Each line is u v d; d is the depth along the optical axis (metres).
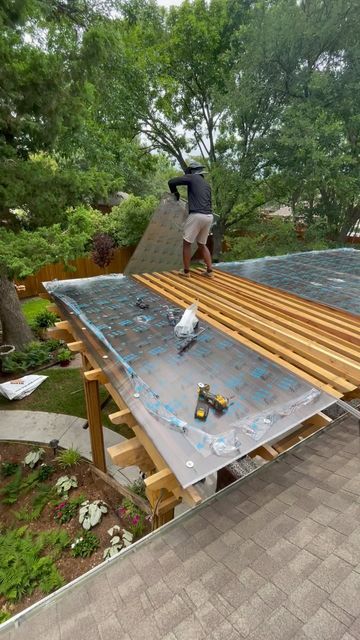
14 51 5.21
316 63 10.40
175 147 16.59
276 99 11.04
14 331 8.48
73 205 6.34
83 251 6.76
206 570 1.68
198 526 1.98
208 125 15.01
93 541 3.91
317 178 9.84
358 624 1.31
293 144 9.76
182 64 13.88
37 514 4.31
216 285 4.62
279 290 4.34
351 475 2.19
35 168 5.74
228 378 2.37
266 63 10.35
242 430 1.85
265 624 1.36
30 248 5.69
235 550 1.77
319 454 2.51
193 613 1.46
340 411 3.29
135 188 18.88
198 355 2.69
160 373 2.44
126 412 2.13
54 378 7.61
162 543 1.91
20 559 3.70
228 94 11.30
